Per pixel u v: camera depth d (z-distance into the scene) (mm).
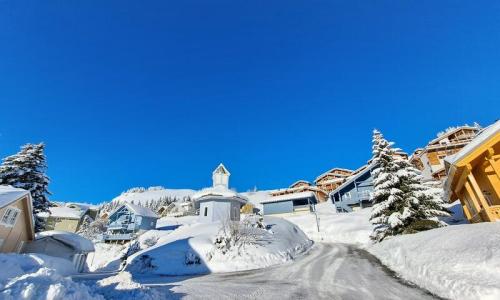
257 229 24812
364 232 34500
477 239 10336
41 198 31422
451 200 24891
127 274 11391
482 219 16844
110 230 53812
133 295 9430
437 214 21234
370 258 19016
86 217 70250
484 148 15266
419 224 20406
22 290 6906
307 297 10258
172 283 14344
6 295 6562
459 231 12242
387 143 24609
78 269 32531
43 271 8836
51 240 30281
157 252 22281
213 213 35062
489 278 8164
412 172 22938
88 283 13172
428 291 9898
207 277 16594
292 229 31016
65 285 8258
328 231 38469
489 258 8844
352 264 17391
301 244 27969
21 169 31391
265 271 17469
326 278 13781
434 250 11789
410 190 22297
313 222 42938
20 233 24094
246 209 60906
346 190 56250
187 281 15055
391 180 22797
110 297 9281
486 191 17203
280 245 23328
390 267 15062
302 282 13156
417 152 66562
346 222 39906
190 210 81312
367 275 13711
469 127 58906
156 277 18078
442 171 49812
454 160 16297
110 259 40500
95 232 58656
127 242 49875
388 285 11359
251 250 21094
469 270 9000
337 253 23562
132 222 53906
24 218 24609
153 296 9633
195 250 21391
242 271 18281
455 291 8672
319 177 83625
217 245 21297
